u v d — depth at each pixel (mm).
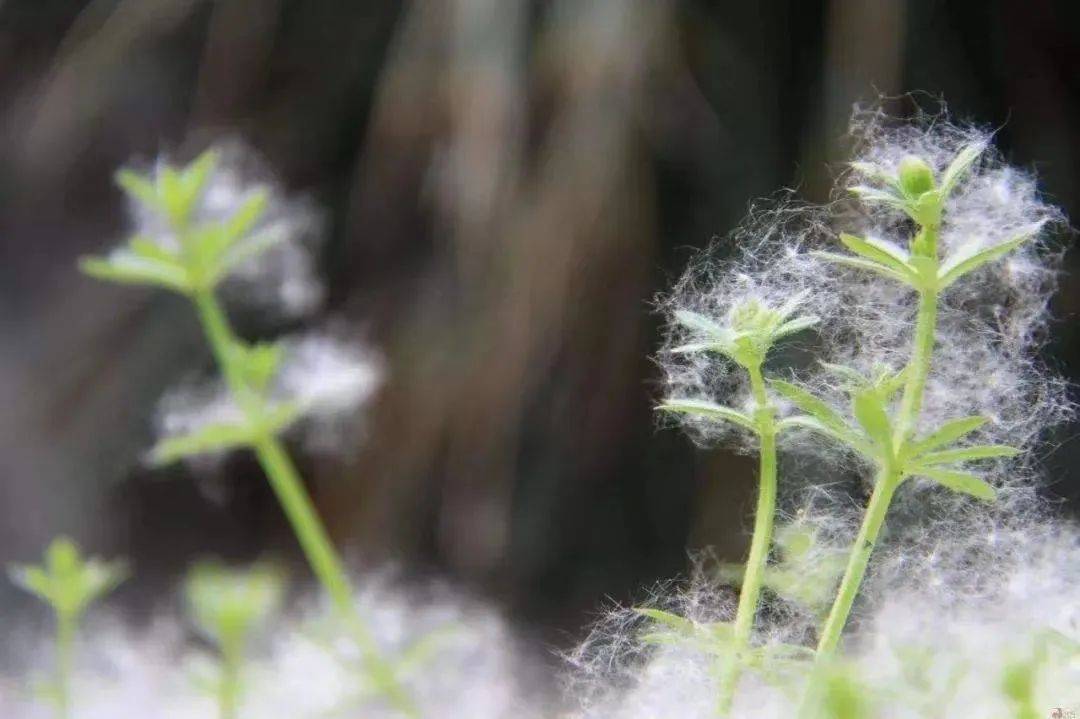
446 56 2344
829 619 524
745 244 580
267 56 2742
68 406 2805
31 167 2873
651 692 546
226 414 666
